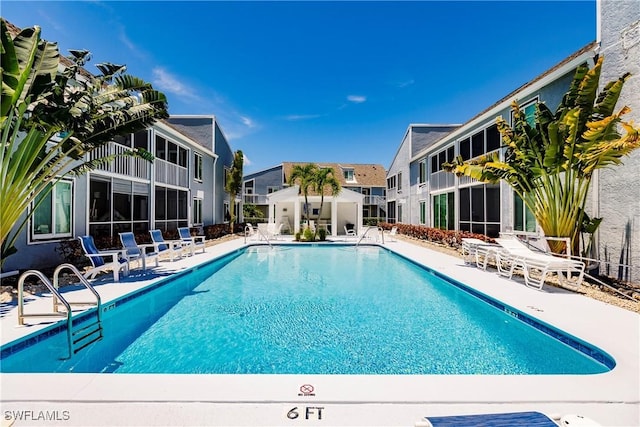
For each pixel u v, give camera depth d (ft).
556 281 25.18
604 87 25.02
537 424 6.86
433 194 66.69
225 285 29.55
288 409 8.95
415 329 18.53
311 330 18.35
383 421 8.52
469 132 51.03
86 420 8.54
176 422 8.46
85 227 34.27
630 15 24.58
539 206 27.66
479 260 35.55
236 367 14.06
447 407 9.11
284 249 56.13
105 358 14.85
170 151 55.06
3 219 20.72
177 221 57.77
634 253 23.81
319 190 67.51
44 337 14.73
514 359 14.89
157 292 24.14
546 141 26.20
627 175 24.41
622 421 8.63
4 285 22.18
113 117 23.95
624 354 12.32
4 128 19.77
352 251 54.24
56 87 20.94
